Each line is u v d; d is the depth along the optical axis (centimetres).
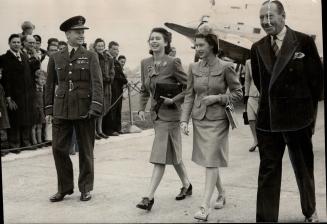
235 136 830
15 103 669
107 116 859
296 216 397
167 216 405
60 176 462
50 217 409
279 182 378
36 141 729
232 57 1213
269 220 373
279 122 365
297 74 363
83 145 458
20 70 669
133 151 707
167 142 428
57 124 459
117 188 502
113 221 395
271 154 375
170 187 505
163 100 431
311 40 364
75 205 446
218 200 429
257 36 1159
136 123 993
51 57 470
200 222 386
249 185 500
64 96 454
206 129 402
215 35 410
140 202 413
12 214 420
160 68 444
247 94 662
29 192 489
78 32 462
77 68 457
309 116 366
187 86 425
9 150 667
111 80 820
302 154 372
